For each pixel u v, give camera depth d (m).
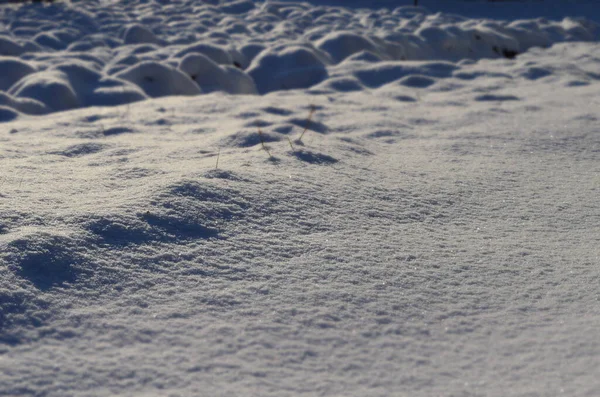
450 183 3.05
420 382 1.46
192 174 2.73
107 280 1.88
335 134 4.13
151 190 2.48
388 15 13.44
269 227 2.34
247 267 2.03
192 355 1.54
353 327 1.71
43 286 1.80
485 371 1.50
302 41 8.59
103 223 2.16
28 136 3.99
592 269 2.10
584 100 5.26
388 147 3.84
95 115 4.84
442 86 6.53
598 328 1.68
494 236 2.42
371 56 8.28
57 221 2.17
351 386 1.44
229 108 5.16
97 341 1.59
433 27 10.43
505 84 6.54
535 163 3.47
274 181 2.78
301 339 1.64
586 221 2.59
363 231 2.39
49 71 6.36
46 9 13.12
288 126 3.99
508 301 1.88
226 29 11.28
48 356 1.51
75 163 3.18
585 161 3.52
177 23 11.93
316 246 2.22
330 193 2.74
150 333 1.64
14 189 2.54
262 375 1.47
